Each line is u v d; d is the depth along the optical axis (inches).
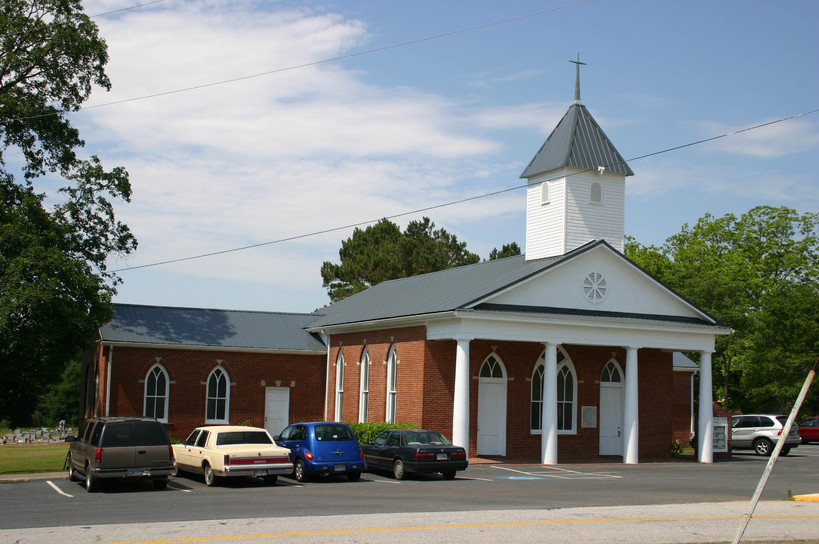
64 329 1304.1
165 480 949.2
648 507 759.1
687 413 1844.2
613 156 1501.0
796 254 2810.0
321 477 1065.5
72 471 1030.4
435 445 1053.8
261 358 1643.7
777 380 2169.0
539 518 667.4
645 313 1432.1
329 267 3213.6
